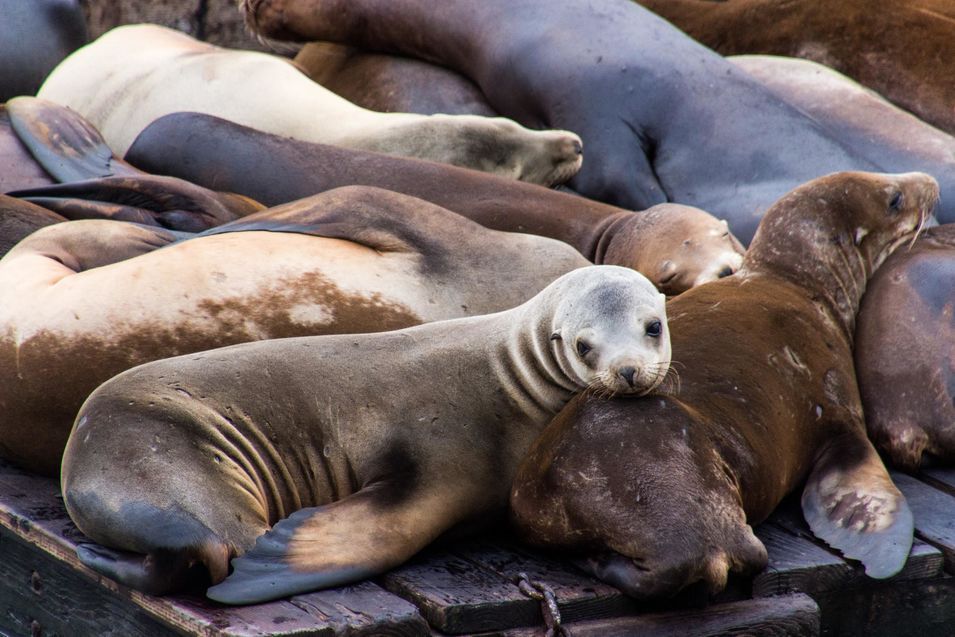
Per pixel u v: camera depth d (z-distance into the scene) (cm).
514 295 1908
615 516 1419
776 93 2903
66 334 1664
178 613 1334
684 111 2794
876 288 2023
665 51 2866
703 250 2170
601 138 2792
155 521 1337
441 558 1521
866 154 2775
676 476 1431
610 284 1524
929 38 3077
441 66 3081
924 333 1922
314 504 1525
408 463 1522
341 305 1781
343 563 1389
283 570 1360
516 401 1598
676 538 1385
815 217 2011
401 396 1556
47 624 1617
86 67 2941
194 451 1413
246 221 1933
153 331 1678
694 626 1433
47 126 2444
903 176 2114
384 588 1461
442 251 1920
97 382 1647
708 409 1584
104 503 1353
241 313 1723
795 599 1505
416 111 2964
